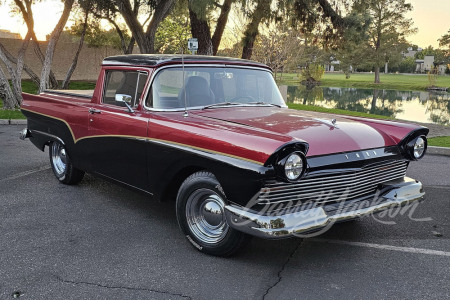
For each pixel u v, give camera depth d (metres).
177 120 3.86
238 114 4.07
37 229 4.23
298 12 16.95
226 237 3.50
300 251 3.84
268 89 4.91
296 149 3.11
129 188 4.48
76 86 24.25
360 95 41.44
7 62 14.40
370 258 3.71
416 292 3.12
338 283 3.25
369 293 3.10
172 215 4.72
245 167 3.15
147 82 4.20
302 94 38.66
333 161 3.41
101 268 3.43
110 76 4.73
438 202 5.38
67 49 30.11
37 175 6.29
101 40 25.47
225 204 3.40
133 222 4.48
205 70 4.38
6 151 8.01
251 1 15.17
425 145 4.23
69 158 5.41
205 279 3.28
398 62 76.06
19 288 3.09
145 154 4.08
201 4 12.59
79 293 3.04
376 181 3.93
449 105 30.58
